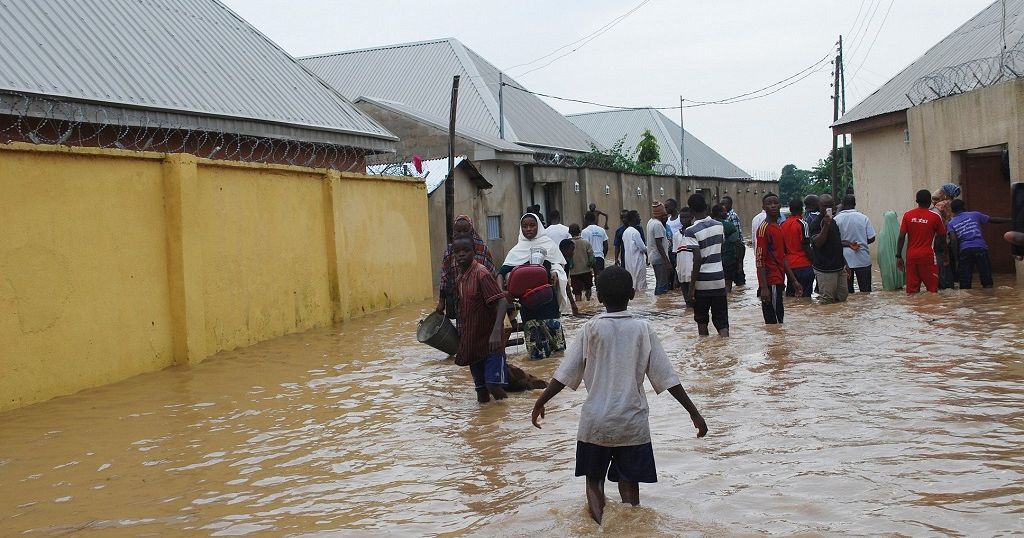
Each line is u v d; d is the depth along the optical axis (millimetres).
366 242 16422
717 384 8469
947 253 15312
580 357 5203
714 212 17703
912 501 4961
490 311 8375
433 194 22984
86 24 15797
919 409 6992
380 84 42625
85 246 9508
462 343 8422
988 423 6488
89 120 13508
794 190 89938
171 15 18672
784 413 7148
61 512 5566
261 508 5539
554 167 33000
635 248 18547
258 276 12758
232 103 17078
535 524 4934
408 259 18484
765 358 9656
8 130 12383
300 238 14023
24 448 7113
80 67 14469
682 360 9859
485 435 7160
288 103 18953
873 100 24266
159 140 15383
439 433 7297
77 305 9352
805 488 5297
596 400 5094
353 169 21312
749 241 44156
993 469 5430
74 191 9406
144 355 10289
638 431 5047
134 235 10250
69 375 9188
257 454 6816
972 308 12570
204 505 5633
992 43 20000
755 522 4789
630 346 5113
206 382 9719
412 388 9242
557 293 11961
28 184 8828
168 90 15742
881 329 11172
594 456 5043
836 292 14250
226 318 11891
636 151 51719
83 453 6938
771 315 12227
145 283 10383
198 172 11312
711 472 5727
